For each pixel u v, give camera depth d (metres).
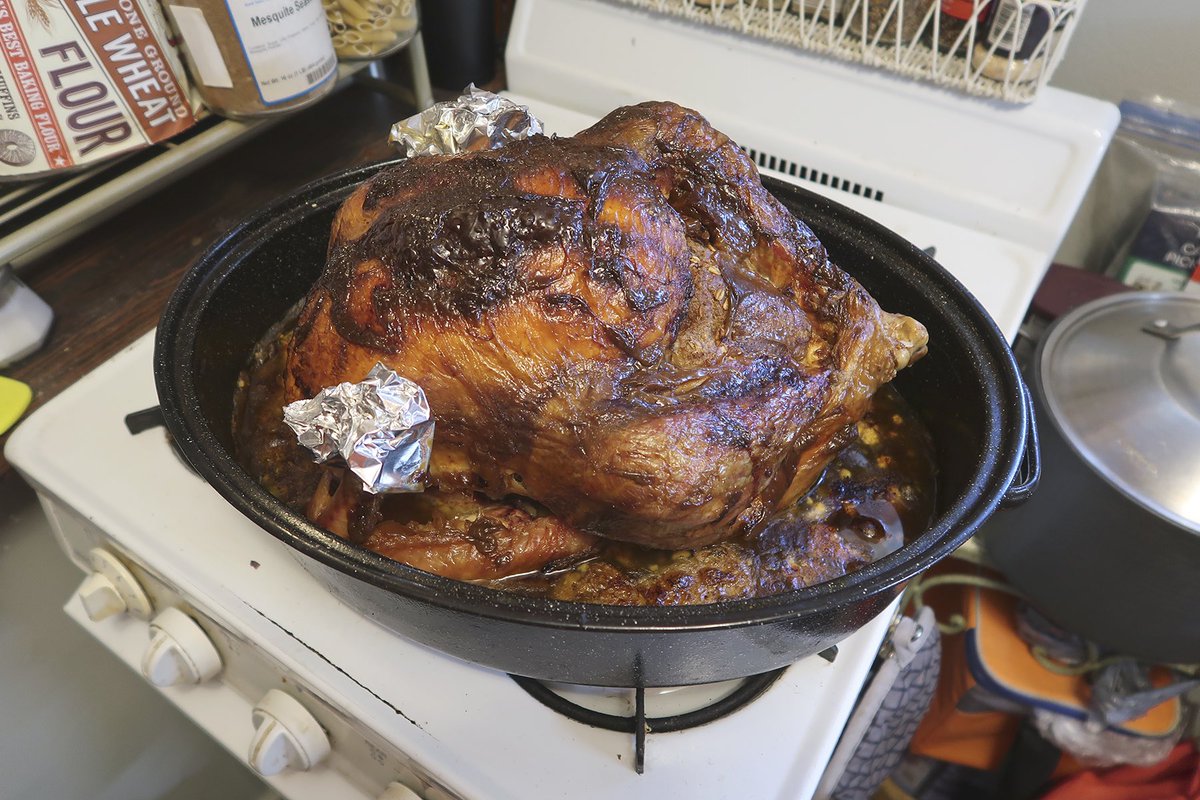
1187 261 0.75
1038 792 0.78
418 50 0.71
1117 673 0.69
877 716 0.64
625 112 0.53
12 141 0.52
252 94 0.57
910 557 0.38
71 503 0.50
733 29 0.66
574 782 0.42
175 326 0.46
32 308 0.59
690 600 0.46
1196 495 0.55
